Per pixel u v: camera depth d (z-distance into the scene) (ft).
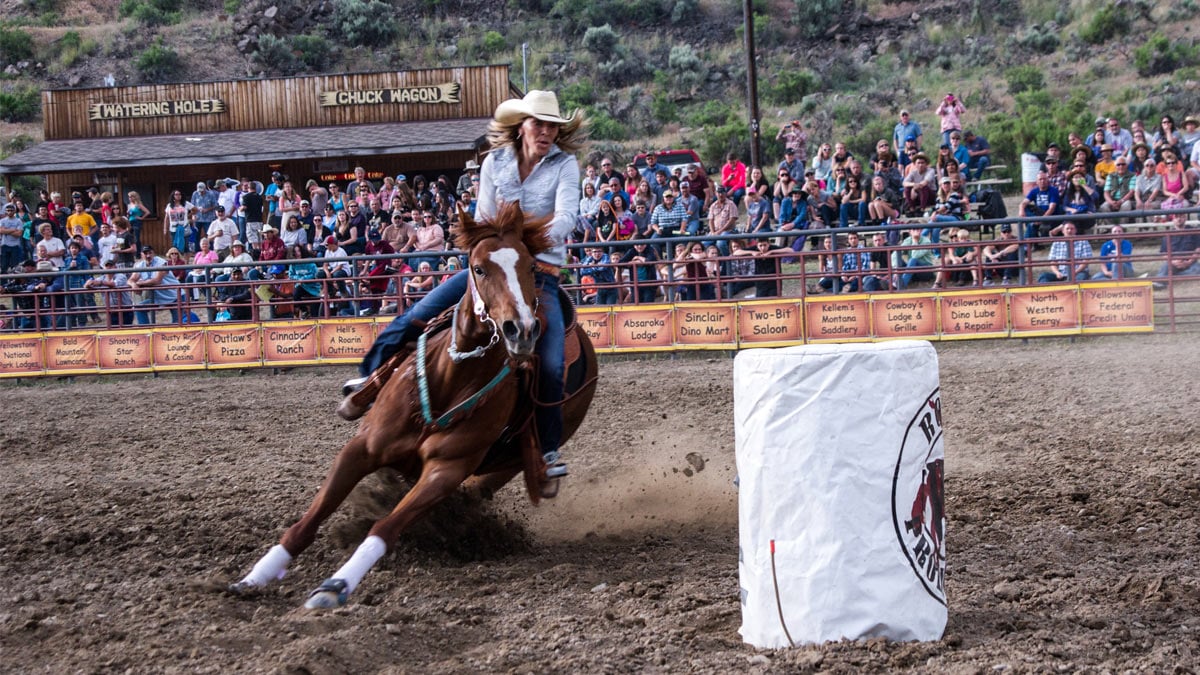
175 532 23.70
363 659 15.12
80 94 114.73
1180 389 38.19
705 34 177.78
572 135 21.76
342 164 107.24
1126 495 24.52
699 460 29.35
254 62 177.06
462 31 187.11
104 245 77.77
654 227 64.59
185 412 45.11
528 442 20.74
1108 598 17.56
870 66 157.99
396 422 19.24
